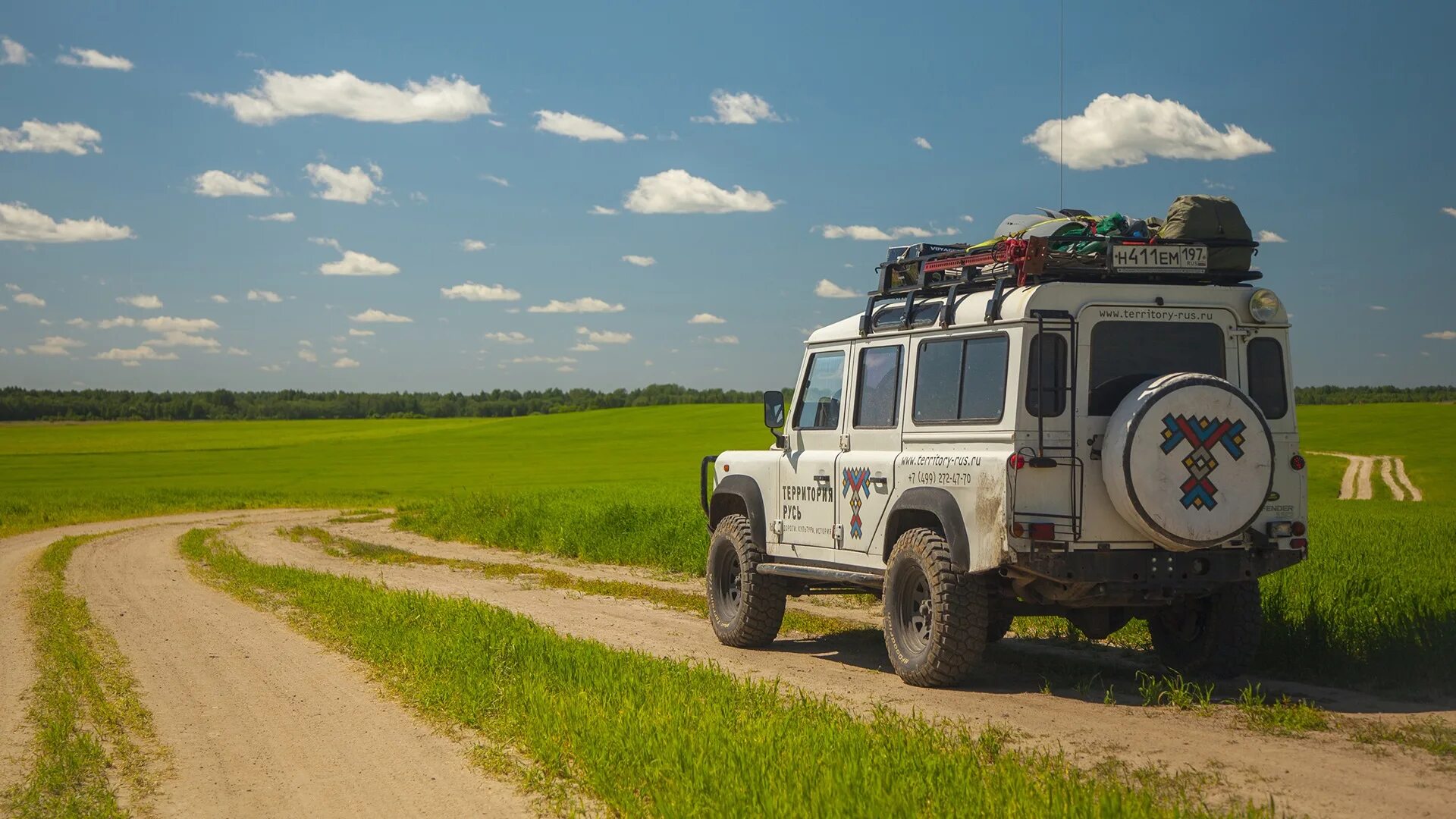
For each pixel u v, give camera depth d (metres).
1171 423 7.67
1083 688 8.35
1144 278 8.38
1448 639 8.33
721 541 11.35
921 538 8.56
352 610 12.31
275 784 6.27
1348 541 17.66
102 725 7.64
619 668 8.41
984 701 7.99
